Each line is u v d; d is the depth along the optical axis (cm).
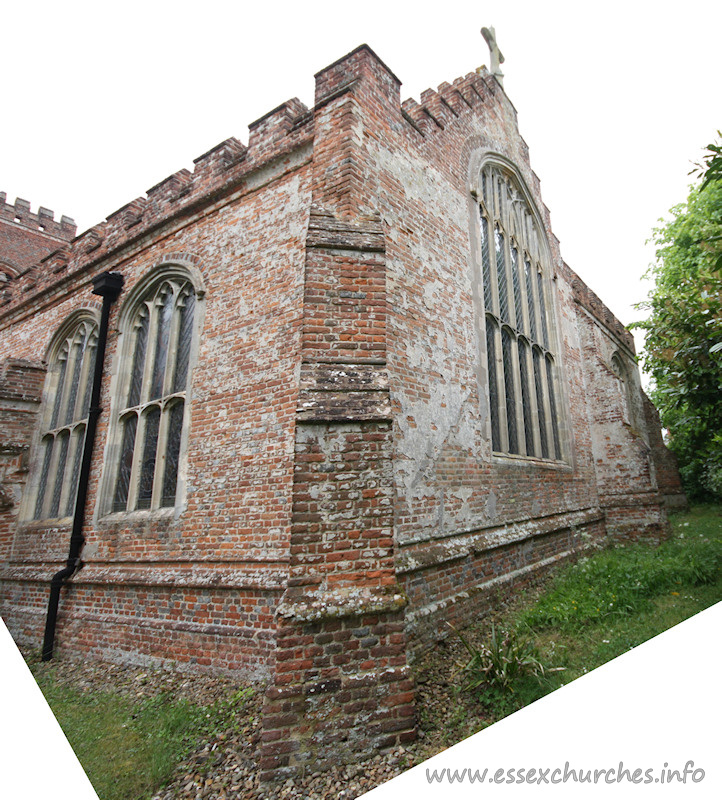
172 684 534
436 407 636
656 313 798
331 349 437
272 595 524
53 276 1037
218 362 662
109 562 703
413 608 517
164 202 820
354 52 631
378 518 399
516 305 1009
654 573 669
